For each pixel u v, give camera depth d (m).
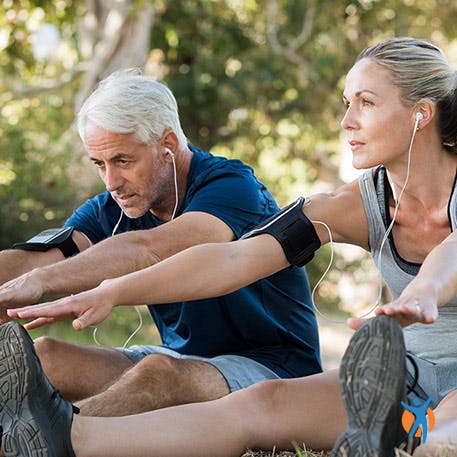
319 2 31.84
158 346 6.84
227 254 5.63
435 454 4.90
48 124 25.58
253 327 6.57
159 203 6.73
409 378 5.68
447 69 5.68
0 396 4.80
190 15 31.34
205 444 5.17
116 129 6.34
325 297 27.62
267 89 32.47
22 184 21.06
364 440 4.43
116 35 25.77
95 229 7.05
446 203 5.73
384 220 5.90
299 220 5.82
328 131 34.06
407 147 5.65
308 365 6.69
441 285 4.69
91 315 5.16
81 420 5.01
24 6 26.08
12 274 6.64
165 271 5.45
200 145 33.06
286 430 5.39
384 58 5.66
